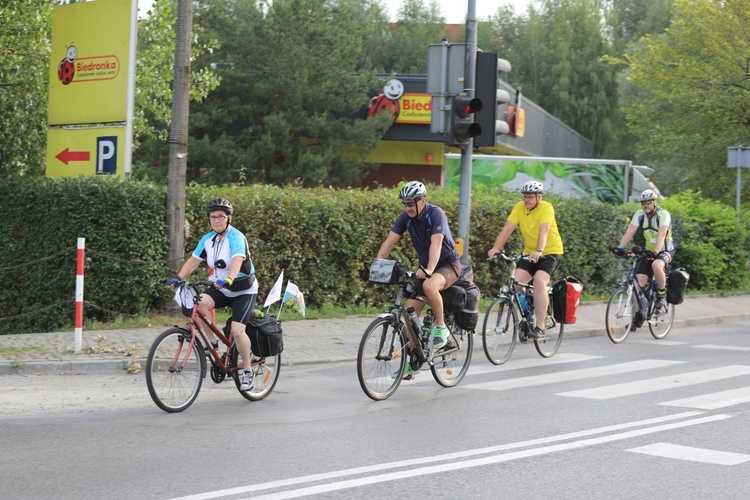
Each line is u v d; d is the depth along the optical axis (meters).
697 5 30.64
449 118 12.85
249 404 8.80
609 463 6.54
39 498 5.51
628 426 7.82
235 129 38.66
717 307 19.80
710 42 30.52
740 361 11.98
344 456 6.64
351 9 41.41
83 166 15.68
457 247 13.16
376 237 16.19
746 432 7.61
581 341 14.23
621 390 9.67
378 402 8.95
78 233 13.33
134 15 15.24
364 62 70.12
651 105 34.06
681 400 9.09
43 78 19.61
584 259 19.80
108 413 8.20
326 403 8.88
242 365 8.78
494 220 18.06
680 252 22.80
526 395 9.37
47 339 11.89
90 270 13.36
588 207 19.94
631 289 14.07
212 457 6.57
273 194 14.84
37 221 13.90
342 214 15.61
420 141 41.06
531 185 11.52
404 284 9.20
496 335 11.50
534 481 6.03
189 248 14.34
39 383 9.66
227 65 38.38
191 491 5.66
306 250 15.27
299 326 14.16
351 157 39.62
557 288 12.06
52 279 13.61
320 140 39.38
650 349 13.30
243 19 38.69
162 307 13.86
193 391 8.50
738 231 23.45
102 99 15.49
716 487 5.93
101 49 15.52
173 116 13.83
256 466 6.32
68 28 15.96
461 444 7.09
